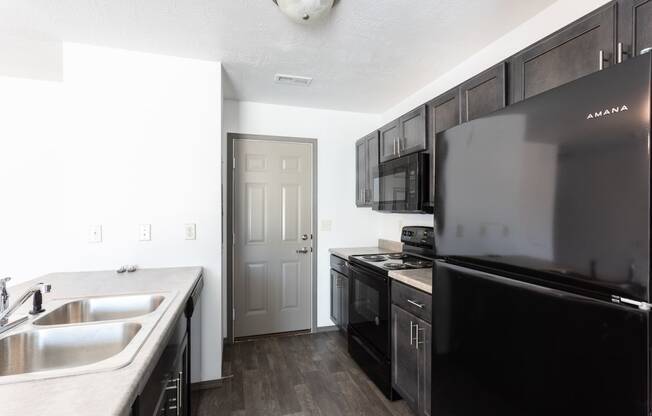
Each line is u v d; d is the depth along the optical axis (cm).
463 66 224
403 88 275
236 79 255
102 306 151
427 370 169
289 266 326
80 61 202
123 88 209
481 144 114
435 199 140
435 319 136
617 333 74
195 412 197
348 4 159
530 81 138
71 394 69
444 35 189
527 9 165
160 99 215
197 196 222
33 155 232
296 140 326
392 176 248
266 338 314
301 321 329
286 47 204
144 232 214
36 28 181
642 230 69
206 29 183
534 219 94
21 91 233
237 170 308
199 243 223
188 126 220
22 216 229
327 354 279
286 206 324
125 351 90
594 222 78
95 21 174
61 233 216
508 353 101
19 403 66
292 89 277
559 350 86
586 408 80
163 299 148
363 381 234
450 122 189
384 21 174
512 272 102
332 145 338
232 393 219
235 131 307
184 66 219
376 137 288
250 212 313
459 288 123
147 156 214
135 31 185
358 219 347
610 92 75
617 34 104
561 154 86
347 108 331
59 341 111
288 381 234
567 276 84
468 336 118
